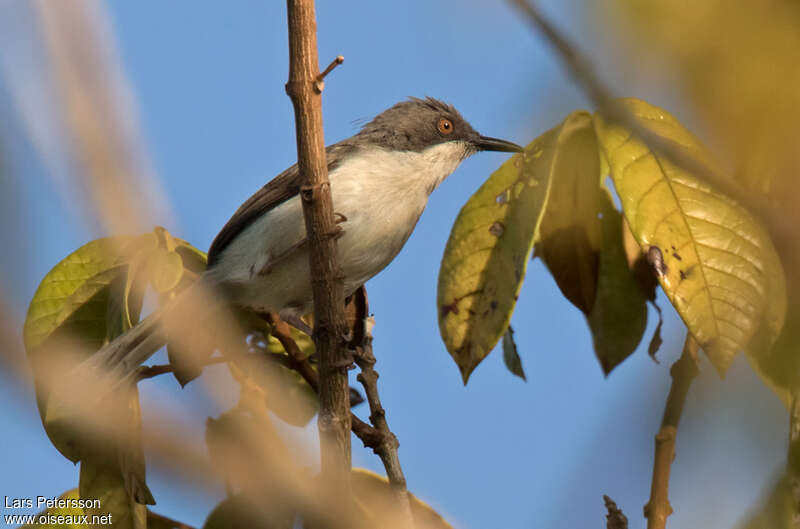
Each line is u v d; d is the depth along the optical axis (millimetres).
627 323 7070
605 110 1898
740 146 1725
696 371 5176
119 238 1920
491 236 6531
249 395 5918
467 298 6516
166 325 5473
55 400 3467
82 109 1744
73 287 6859
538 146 6320
